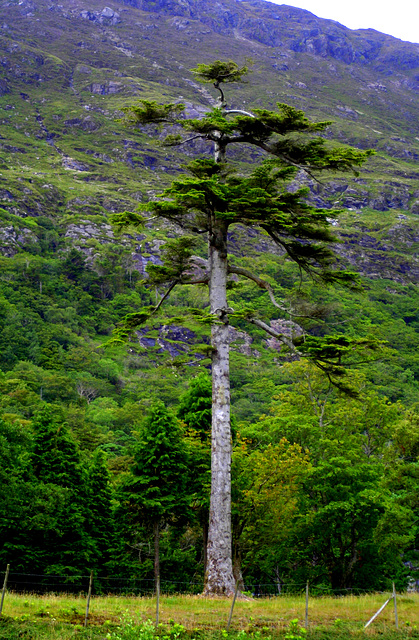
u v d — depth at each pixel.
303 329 20.42
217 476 19.12
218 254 20.70
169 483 27.08
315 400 37.75
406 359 125.38
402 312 168.62
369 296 174.12
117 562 29.70
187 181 18.59
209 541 18.80
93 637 12.20
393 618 15.26
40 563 26.52
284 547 29.39
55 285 142.00
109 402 90.31
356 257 199.38
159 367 21.55
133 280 155.62
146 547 32.34
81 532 27.44
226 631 13.05
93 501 31.02
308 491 30.09
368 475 28.89
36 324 119.19
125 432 79.19
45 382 90.62
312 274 21.25
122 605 15.36
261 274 138.38
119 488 27.67
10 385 82.56
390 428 34.72
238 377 107.25
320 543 29.48
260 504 25.38
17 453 20.16
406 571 30.89
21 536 26.55
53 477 28.23
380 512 27.61
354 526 28.69
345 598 19.06
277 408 37.59
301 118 19.72
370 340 18.78
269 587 34.06
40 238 163.00
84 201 194.50
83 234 170.62
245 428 33.66
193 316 20.08
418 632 14.02
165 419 27.58
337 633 13.62
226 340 20.20
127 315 20.41
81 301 137.50
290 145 20.33
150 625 12.39
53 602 15.09
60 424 29.88
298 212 20.22
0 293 123.75
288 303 20.89
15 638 11.84
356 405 35.72
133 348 124.19
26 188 189.50
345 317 137.62
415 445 25.47
